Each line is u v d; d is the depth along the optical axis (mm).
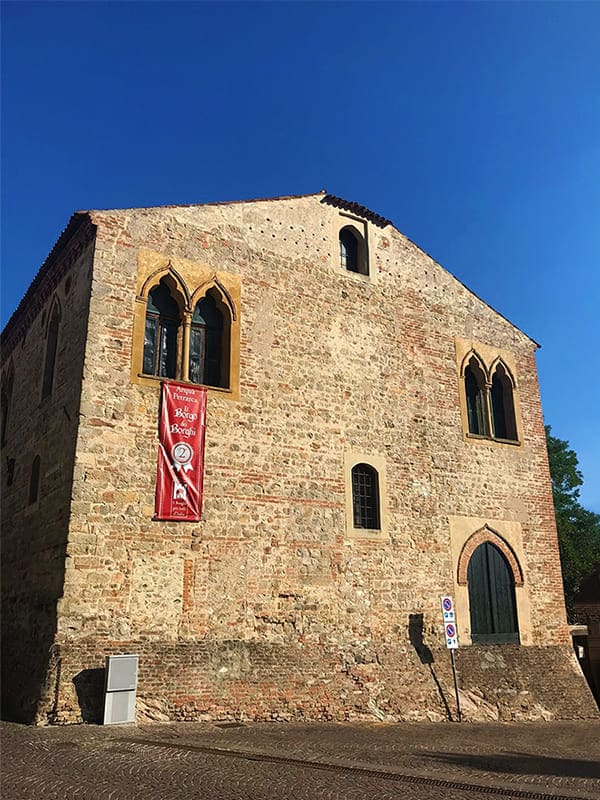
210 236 18719
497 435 24047
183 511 16250
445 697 18562
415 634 19391
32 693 13969
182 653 15367
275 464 18141
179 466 16469
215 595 16281
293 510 18125
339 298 20922
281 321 19438
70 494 15016
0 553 19281
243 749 11672
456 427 22453
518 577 22203
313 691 16719
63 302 18172
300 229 20719
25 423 19578
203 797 8258
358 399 20391
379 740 13953
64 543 14758
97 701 13992
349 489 19375
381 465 20297
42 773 9328
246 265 19188
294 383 19156
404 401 21453
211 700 15266
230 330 18375
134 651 14820
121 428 15938
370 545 19312
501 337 24906
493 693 19500
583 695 21203
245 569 16891
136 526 15562
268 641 16797
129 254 17141
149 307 17484
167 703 14711
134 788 8594
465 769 10977
